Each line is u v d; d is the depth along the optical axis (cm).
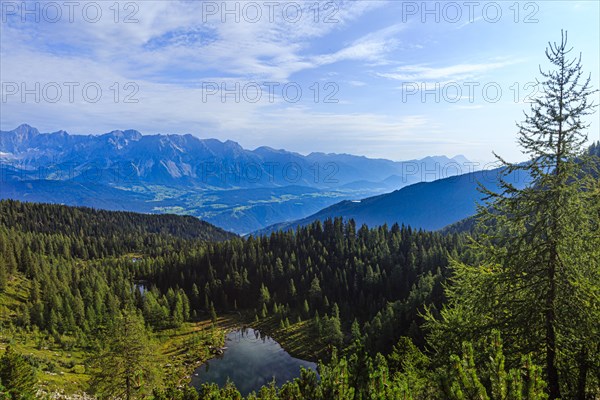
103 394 4169
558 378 1241
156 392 1630
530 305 1265
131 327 4434
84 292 12431
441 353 1419
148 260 17825
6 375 3525
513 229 1336
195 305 13725
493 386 786
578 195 1181
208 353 9781
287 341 10469
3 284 12262
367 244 15675
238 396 1573
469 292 1469
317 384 1088
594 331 1117
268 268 14725
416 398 1096
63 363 7862
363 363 1023
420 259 12106
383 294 11625
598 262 1216
